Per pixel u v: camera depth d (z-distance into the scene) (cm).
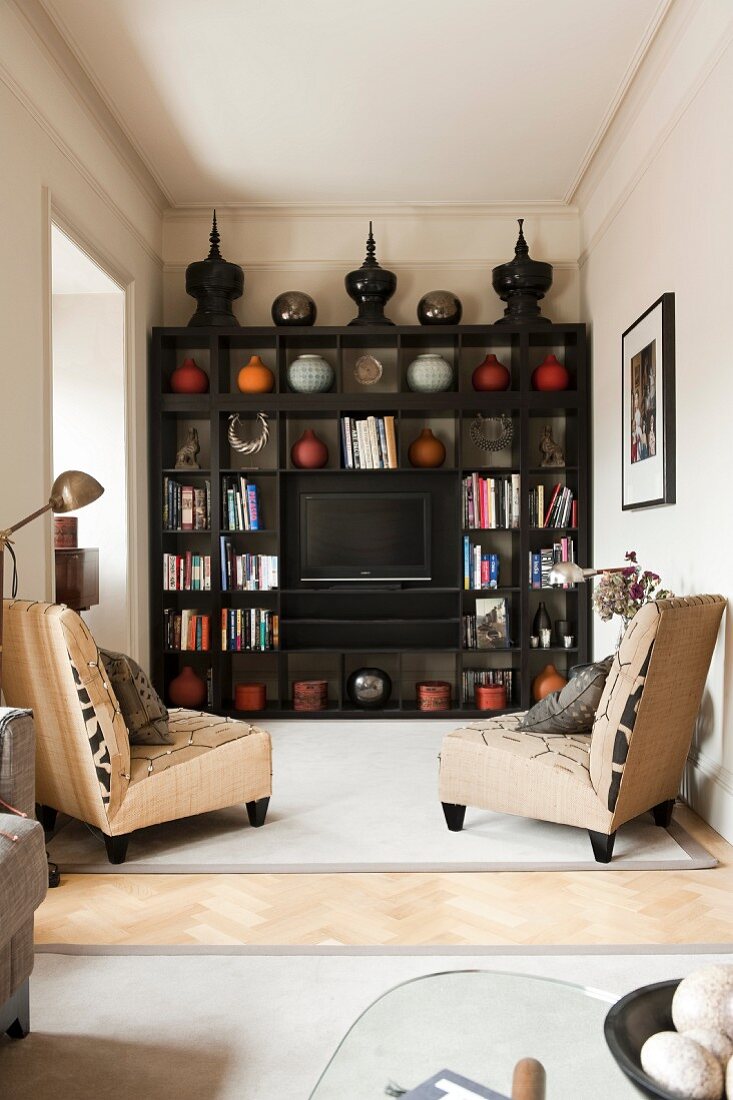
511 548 611
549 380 573
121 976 228
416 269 613
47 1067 188
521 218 609
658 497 415
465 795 338
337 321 614
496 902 275
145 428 559
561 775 313
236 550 605
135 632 532
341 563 593
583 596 571
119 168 503
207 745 334
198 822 356
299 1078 184
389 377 614
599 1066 133
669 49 393
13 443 354
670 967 230
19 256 360
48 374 389
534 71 423
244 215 609
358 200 595
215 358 569
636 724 297
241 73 422
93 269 473
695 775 371
